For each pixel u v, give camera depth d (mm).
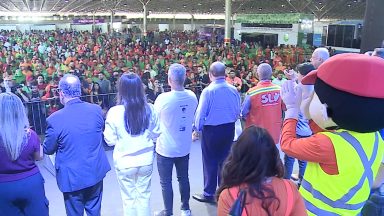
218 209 1569
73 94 2971
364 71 1529
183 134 3580
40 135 6852
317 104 1694
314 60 3336
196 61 16219
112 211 3893
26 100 7078
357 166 1619
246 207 1477
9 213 2645
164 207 3750
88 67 13258
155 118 3094
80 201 3025
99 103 7871
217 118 3822
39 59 14625
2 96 2555
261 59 18609
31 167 2684
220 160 3951
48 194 4270
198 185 4594
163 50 22172
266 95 3789
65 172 2939
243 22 36094
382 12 3680
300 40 30391
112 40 28406
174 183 4633
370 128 1570
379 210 2119
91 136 2986
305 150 1676
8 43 25344
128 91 2943
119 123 2961
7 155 2543
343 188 1645
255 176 1498
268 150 1518
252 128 1580
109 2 40094
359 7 36031
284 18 31250
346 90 1548
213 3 39750
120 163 3021
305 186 1771
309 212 1720
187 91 3596
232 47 22469
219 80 3832
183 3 40469
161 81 10133
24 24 49219
